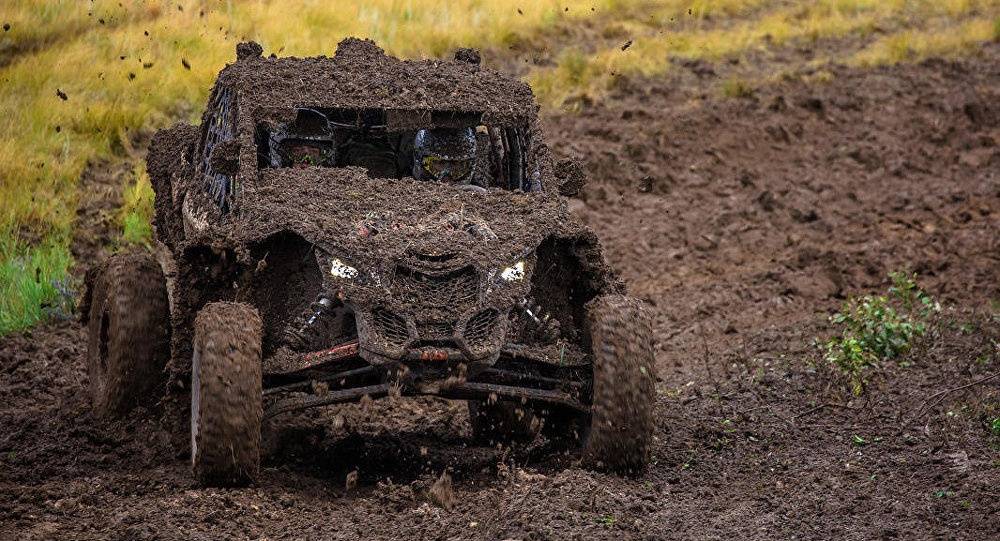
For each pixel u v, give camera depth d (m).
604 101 66.44
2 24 62.91
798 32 83.25
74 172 50.19
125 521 21.56
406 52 69.31
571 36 78.50
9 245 44.59
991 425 27.70
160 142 36.06
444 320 23.36
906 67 75.25
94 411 29.12
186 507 22.05
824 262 47.81
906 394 30.66
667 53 76.00
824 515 22.67
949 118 67.62
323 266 23.95
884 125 66.69
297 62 30.59
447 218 25.67
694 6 86.75
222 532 21.28
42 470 25.70
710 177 59.38
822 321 39.47
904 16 88.69
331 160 28.69
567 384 24.91
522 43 75.12
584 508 21.98
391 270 23.81
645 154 60.16
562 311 26.38
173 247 33.28
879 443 27.52
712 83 71.50
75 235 46.41
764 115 66.31
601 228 53.09
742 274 47.38
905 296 40.19
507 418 29.58
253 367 22.47
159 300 27.75
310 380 24.02
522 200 26.98
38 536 20.92
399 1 75.94
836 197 57.19
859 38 83.25
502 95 29.86
